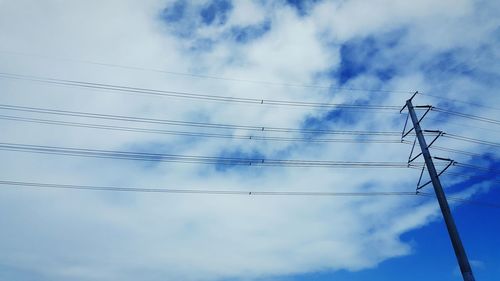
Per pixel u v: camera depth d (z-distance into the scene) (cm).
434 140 2412
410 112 2509
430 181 2312
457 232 2014
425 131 2444
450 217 2069
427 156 2311
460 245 1970
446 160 2341
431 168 2269
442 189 2177
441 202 2136
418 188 2441
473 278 1880
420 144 2373
